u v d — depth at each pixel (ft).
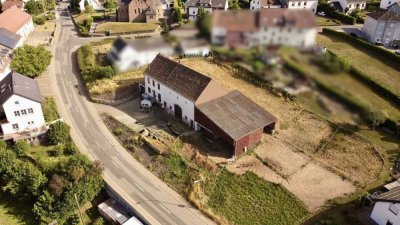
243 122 150.51
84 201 131.54
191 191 132.77
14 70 195.62
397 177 136.77
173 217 123.85
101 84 193.26
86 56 226.38
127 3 292.81
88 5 319.27
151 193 133.49
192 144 153.69
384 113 160.45
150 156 150.10
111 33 266.98
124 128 166.09
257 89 187.73
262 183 135.44
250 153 150.10
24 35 262.67
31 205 137.69
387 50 227.40
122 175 141.18
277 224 121.08
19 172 136.46
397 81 193.67
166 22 289.53
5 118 158.51
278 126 164.86
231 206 127.85
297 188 133.18
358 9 318.04
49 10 331.57
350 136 158.51
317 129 163.53
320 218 121.08
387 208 111.14
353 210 123.13
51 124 158.40
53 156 149.28
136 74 203.21
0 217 133.59
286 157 148.36
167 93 172.55
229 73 197.16
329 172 140.77
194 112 158.40
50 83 203.92
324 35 261.24
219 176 138.41
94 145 156.87
